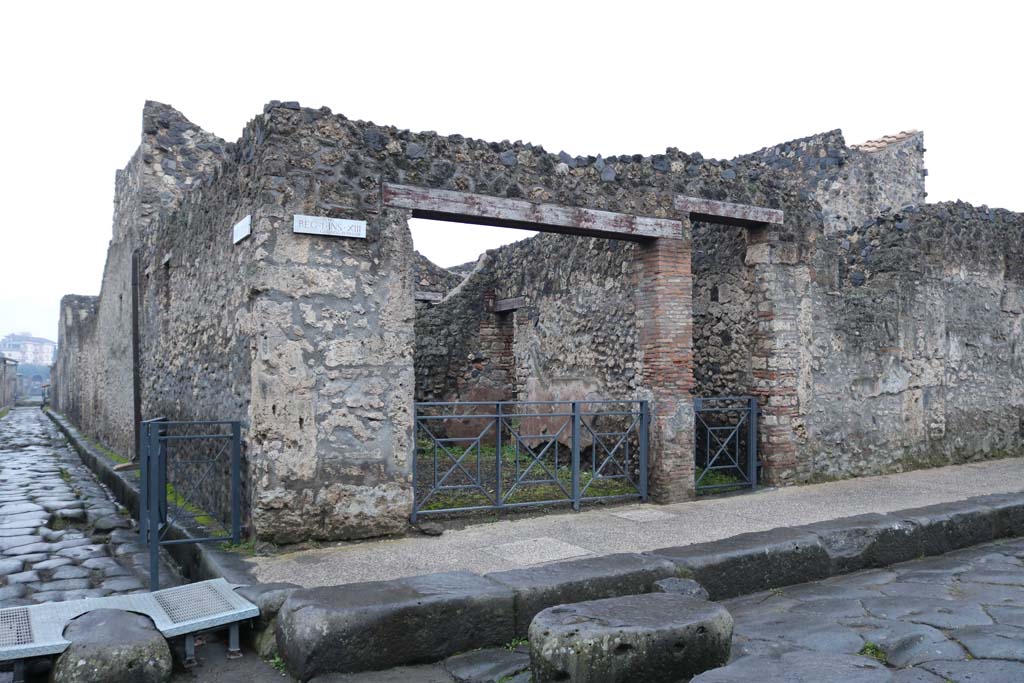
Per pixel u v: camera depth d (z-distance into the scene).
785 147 14.02
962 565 6.00
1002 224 11.37
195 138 11.67
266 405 5.81
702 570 5.23
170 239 9.00
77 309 22.52
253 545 5.79
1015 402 11.43
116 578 6.38
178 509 7.41
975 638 4.10
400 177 6.46
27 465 14.25
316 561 5.46
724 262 9.16
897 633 4.27
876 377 9.52
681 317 7.97
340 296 6.12
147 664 3.93
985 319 10.98
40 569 6.60
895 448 9.70
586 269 10.13
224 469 6.65
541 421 11.35
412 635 4.23
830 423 9.05
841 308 9.23
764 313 8.61
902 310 9.81
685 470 7.83
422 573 5.13
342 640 4.05
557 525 6.62
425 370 13.38
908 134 14.49
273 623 4.48
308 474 5.93
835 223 13.21
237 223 6.32
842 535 6.00
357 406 6.14
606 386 9.52
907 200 14.27
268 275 5.86
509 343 13.91
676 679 3.71
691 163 8.16
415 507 6.56
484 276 13.76
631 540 6.00
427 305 13.59
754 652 4.11
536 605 4.58
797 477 8.65
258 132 6.12
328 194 6.12
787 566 5.64
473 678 4.00
